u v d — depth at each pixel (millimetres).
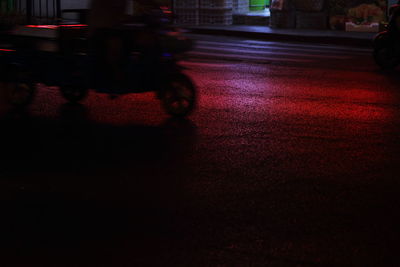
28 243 4453
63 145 7070
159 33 8211
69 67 8719
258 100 9805
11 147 6988
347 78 12172
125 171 6121
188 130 7789
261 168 6242
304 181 5855
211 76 12195
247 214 4996
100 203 5250
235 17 23656
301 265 4098
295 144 7184
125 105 9305
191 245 4398
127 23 8367
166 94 8438
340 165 6391
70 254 4270
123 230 4676
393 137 7598
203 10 23203
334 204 5250
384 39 13289
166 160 6492
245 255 4234
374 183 5828
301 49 17125
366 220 4898
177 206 5172
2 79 9055
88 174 6035
